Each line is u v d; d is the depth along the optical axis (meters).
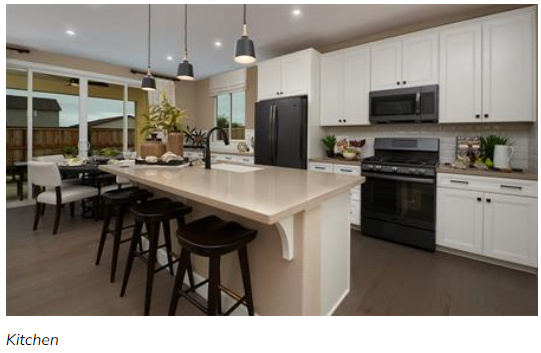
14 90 4.45
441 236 2.83
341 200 1.94
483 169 2.72
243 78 5.44
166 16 3.27
